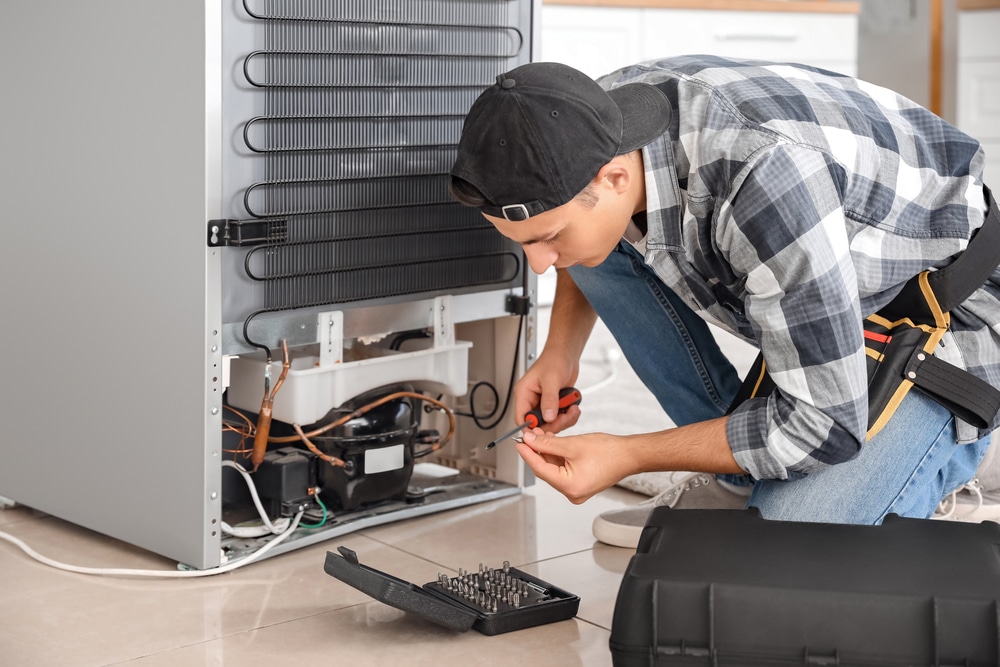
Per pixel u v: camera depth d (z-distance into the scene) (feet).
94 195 4.66
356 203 4.75
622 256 4.70
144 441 4.64
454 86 5.02
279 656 3.79
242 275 4.42
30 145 4.93
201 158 4.22
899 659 3.00
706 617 3.08
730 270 3.85
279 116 4.42
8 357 5.26
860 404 3.65
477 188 3.47
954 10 14.51
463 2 5.00
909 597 3.01
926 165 4.01
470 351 5.78
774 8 11.86
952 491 4.38
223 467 5.13
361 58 4.66
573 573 4.58
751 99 3.66
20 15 4.85
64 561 4.70
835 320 3.54
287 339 4.61
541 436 3.92
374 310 4.91
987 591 3.03
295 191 4.53
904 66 15.01
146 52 4.35
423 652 3.83
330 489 5.02
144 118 4.40
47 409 5.09
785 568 3.21
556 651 3.84
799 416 3.66
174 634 3.97
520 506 5.47
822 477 3.99
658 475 5.73
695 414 5.01
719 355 4.96
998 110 13.06
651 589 3.12
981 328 4.05
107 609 4.19
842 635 3.02
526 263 5.46
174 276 4.39
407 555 4.77
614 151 3.50
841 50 12.45
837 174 3.63
